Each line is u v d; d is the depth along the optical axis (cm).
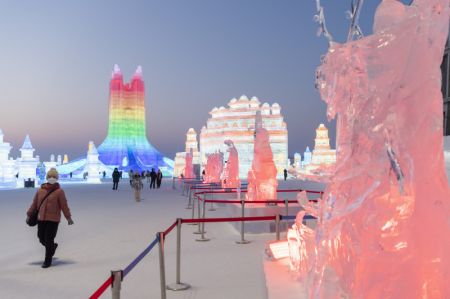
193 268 666
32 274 643
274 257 458
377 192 245
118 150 9388
